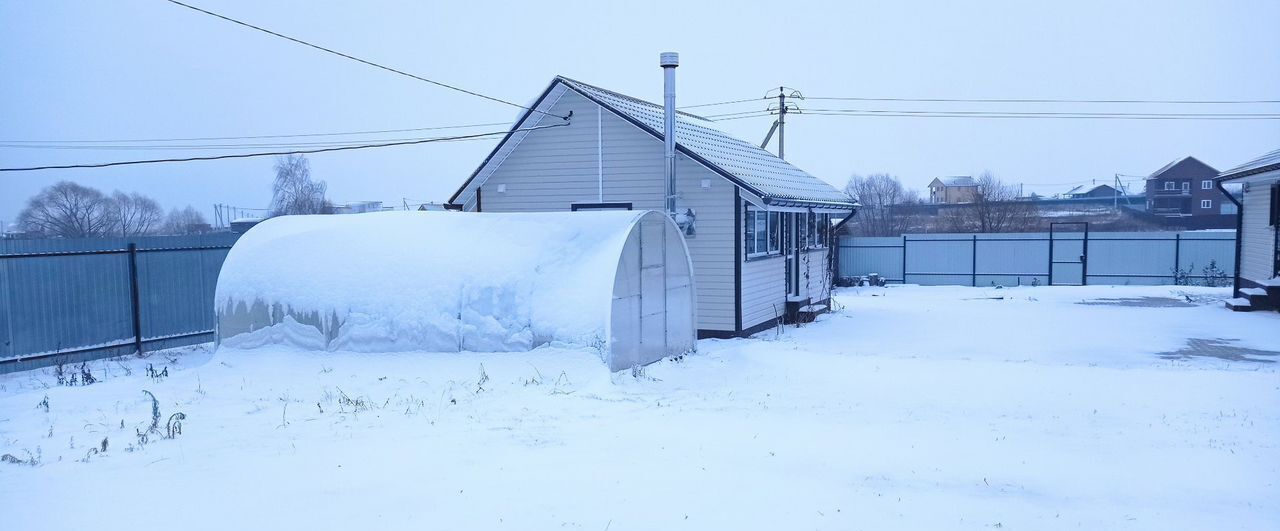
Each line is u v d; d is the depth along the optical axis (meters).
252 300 13.64
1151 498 6.55
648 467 7.19
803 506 6.12
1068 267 31.75
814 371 12.84
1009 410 10.12
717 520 5.77
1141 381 11.69
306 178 74.62
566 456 7.58
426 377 12.12
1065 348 15.93
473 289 12.86
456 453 7.66
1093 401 10.58
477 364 12.26
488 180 19.42
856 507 6.13
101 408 10.33
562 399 10.56
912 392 11.25
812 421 9.42
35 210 58.12
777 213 20.22
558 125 18.58
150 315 16.09
